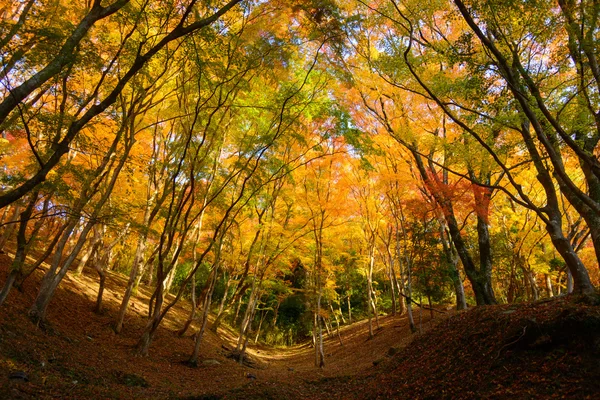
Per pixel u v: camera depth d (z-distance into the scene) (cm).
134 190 1448
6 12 923
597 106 712
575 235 1306
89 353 950
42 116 760
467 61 646
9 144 1187
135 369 979
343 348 2095
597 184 703
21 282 1118
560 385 532
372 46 1179
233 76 989
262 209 1551
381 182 1502
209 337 1883
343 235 1981
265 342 2817
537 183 1475
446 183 1411
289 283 2061
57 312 1166
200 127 1154
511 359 643
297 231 1636
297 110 1147
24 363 712
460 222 1778
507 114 685
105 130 1134
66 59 559
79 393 677
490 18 617
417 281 1513
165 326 1656
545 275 1742
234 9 916
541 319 664
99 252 1838
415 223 1454
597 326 574
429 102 1220
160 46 625
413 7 904
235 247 1814
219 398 846
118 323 1277
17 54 622
